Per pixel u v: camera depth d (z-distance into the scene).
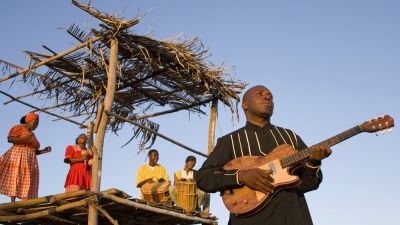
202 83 10.50
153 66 9.91
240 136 4.35
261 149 4.26
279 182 4.00
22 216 8.98
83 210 9.21
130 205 8.91
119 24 8.86
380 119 3.94
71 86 10.51
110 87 9.00
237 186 4.12
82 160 9.46
